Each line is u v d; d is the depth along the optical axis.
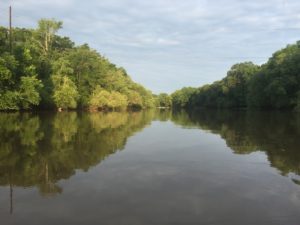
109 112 91.06
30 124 39.72
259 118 61.31
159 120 60.09
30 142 25.47
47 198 12.55
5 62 53.59
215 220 10.66
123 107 103.06
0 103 56.38
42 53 80.69
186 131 37.34
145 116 76.06
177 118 68.62
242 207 11.80
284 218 10.85
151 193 13.30
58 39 96.56
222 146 25.50
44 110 73.12
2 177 15.54
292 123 47.09
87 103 90.06
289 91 86.62
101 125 43.09
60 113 70.19
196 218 10.79
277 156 21.28
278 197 12.92
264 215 11.09
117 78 107.19
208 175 16.31
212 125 46.56
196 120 60.28
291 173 16.78
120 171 16.97
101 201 12.27
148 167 17.95
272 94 87.19
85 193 13.21
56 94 71.00
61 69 74.81
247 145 26.05
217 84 158.00
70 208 11.53
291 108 90.19
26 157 20.02
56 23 85.62
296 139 29.33
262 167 18.12
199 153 22.45
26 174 16.12
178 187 14.16
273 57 105.88
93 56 95.19
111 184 14.52
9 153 21.11
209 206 11.88
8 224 10.17
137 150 23.39
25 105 59.94
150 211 11.35
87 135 31.20
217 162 19.44
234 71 132.38
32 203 12.00
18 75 59.41
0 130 32.50
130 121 54.66
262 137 30.92
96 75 94.25
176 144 26.56
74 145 24.84
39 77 70.31
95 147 24.25
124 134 33.22
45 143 25.23
